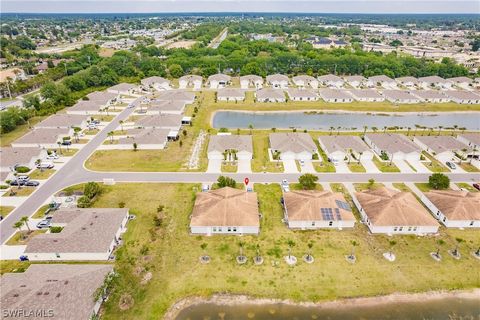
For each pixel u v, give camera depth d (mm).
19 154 90062
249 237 63594
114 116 130500
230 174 86750
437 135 114375
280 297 51625
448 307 50688
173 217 69000
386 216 64688
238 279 54406
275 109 143875
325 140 102250
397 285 53656
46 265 53406
